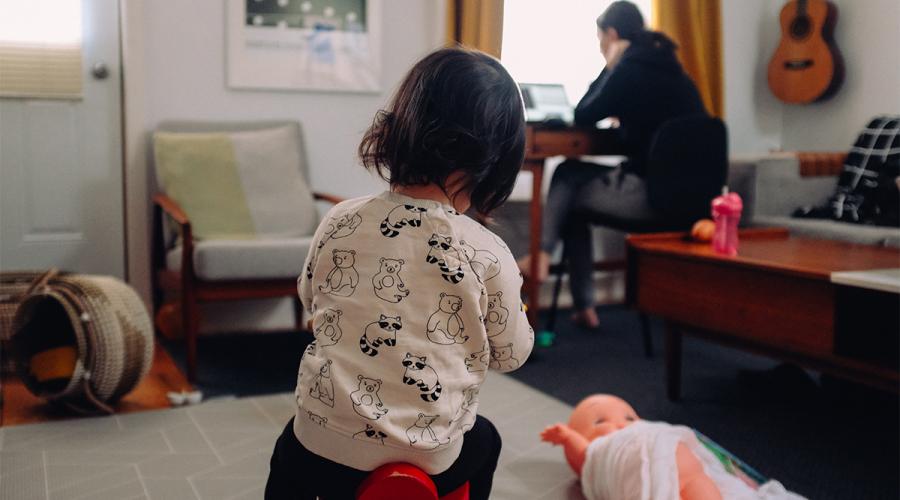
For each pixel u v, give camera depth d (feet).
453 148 3.06
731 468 5.17
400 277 3.03
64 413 7.01
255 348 9.53
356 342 2.99
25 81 9.47
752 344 6.55
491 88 3.14
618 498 4.85
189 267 7.91
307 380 3.07
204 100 10.07
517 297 3.24
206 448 6.18
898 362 5.54
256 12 10.16
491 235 3.25
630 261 7.79
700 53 11.44
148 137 9.83
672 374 7.62
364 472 2.98
